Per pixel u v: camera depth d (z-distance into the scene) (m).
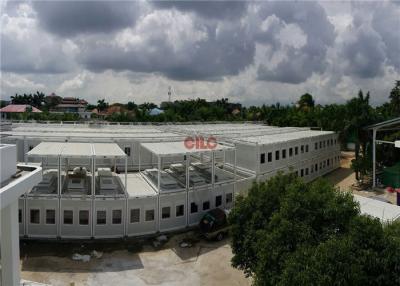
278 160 42.59
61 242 27.78
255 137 47.00
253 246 18.12
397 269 12.44
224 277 23.11
